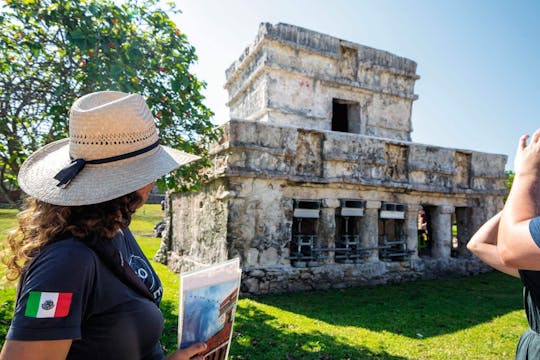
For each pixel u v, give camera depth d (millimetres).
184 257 9781
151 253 12859
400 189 9594
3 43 4094
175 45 4992
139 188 1316
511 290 8742
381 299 7637
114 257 1285
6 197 4285
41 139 4492
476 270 10805
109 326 1240
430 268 9961
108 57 4223
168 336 4727
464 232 11086
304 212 8312
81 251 1178
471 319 6391
